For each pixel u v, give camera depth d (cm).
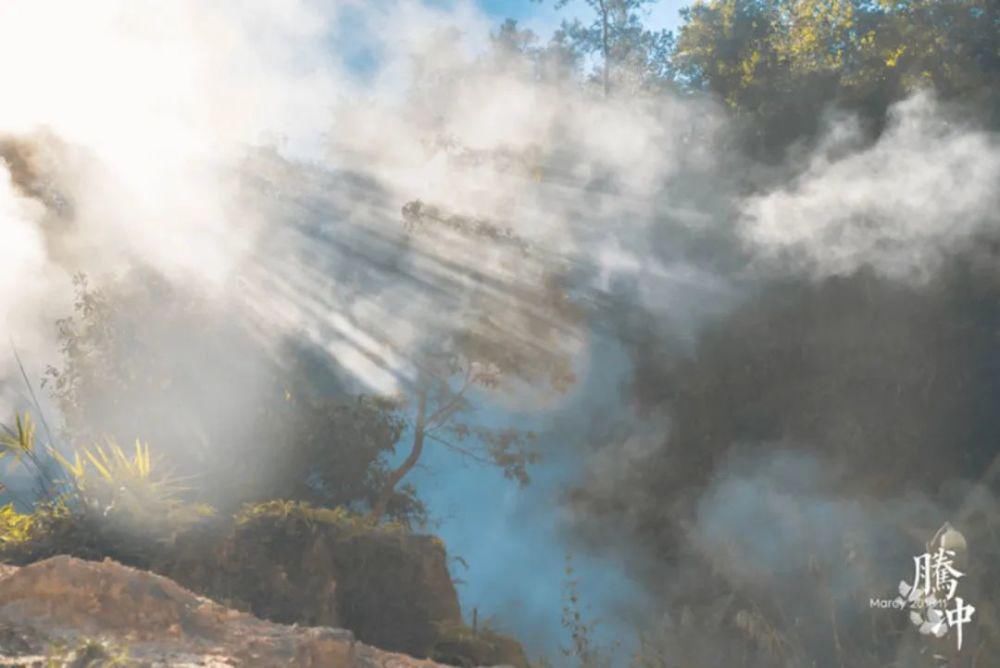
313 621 755
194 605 421
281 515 809
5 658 346
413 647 820
